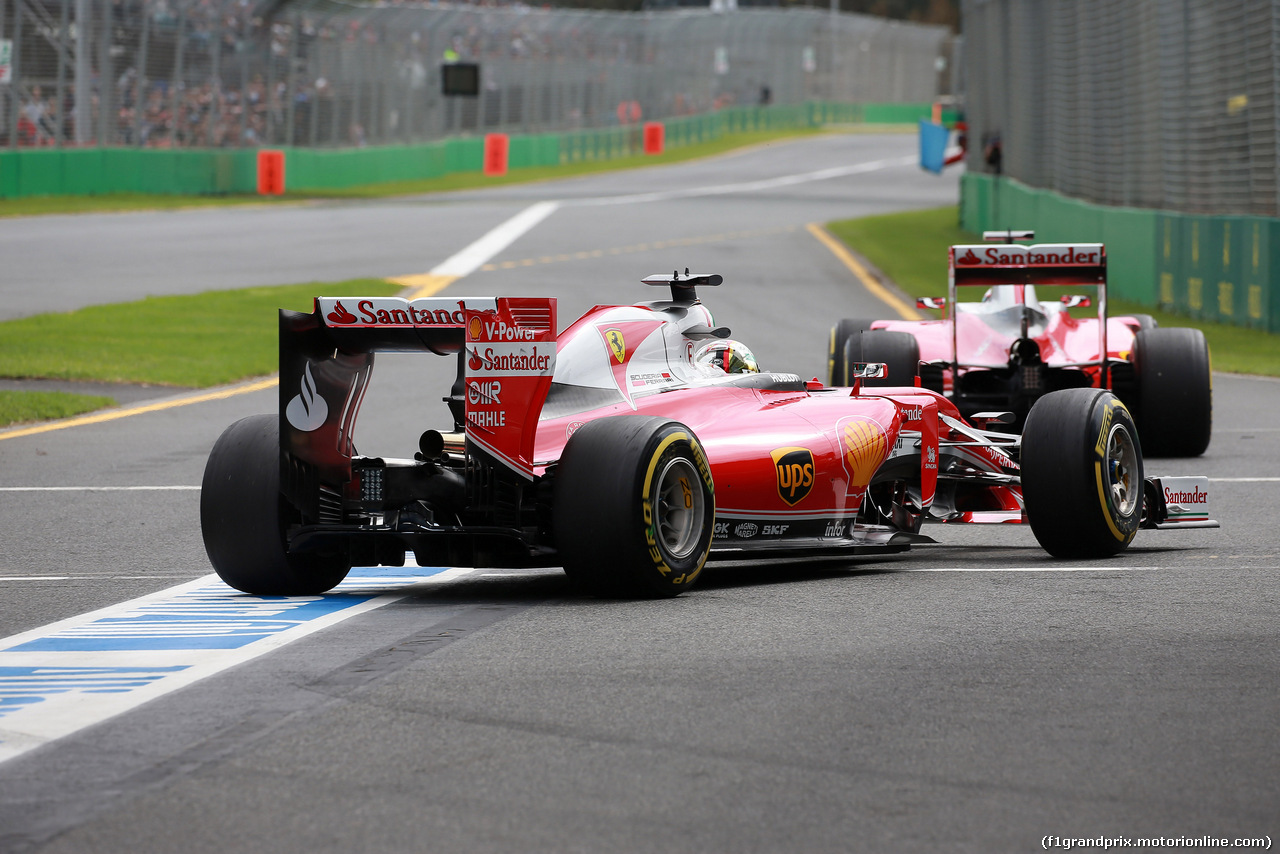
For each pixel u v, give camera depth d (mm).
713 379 28250
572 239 135750
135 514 35656
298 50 183500
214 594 26016
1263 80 77375
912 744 16062
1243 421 52312
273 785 14977
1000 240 43781
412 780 15078
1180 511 30062
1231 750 15797
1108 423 27875
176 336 75375
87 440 48438
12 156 148000
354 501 24594
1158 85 91062
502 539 23594
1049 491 27750
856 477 28031
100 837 13648
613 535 22969
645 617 22562
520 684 18609
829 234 148375
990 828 13711
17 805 14523
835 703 17594
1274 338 76312
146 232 129875
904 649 20250
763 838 13492
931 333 46094
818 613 22828
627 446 23109
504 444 23359
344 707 17750
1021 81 129500
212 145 171250
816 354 69375
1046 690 18078
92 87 156125
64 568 29016
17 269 102625
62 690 18922
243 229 135750
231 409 55906
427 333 23969
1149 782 14875
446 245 127438
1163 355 43812
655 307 28406
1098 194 104312
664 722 16922
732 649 20312
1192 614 22391
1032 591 24641
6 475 41719
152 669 19969
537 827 13789
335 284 98562
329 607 24375
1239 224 80312
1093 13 104125
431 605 24328
